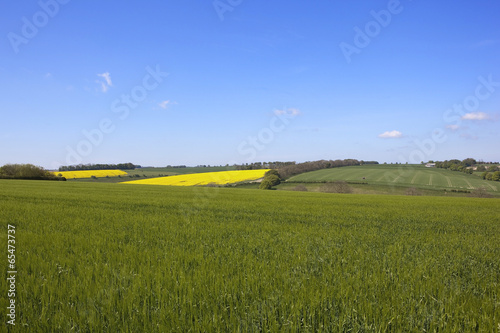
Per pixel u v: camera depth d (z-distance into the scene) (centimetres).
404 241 921
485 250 835
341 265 613
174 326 351
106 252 668
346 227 1200
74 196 2248
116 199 2097
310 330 347
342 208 1959
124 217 1261
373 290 458
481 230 1235
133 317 367
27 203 1688
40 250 668
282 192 4028
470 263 662
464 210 2095
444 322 365
